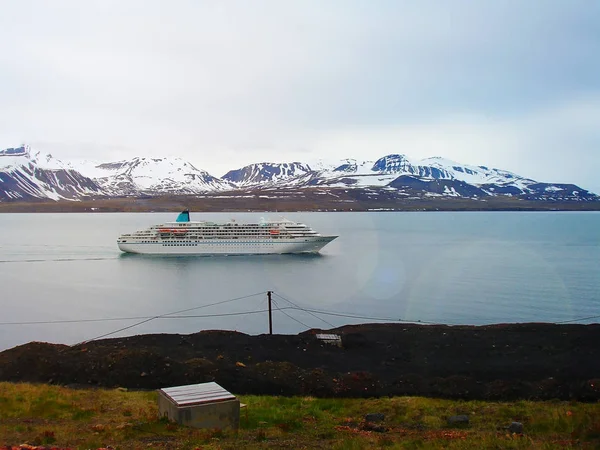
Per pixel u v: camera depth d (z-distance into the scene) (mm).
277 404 33000
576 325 58188
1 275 133875
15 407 29766
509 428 26859
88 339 71938
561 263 152375
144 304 95438
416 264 152875
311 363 46125
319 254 180750
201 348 49062
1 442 23266
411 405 33312
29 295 105062
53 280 125500
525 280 120250
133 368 40938
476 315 85312
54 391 34375
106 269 144500
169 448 22219
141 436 24016
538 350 48844
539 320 81562
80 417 28328
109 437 23938
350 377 40625
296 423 27297
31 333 74938
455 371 43688
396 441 24266
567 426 26875
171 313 87688
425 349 50000
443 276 128125
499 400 36344
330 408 32656
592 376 41500
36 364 42406
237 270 142125
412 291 107625
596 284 113875
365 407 32875
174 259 167000
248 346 49969
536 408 32125
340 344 51281
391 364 45969
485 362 45938
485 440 23672
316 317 84750
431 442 23703
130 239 179750
